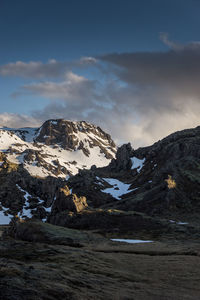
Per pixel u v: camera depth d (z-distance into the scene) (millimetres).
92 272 56844
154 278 56719
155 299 39656
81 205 195125
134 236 144125
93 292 39688
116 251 97688
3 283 35188
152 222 165375
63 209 192750
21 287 35031
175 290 47094
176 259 76125
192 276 57531
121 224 166750
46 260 67500
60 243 123688
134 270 64375
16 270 42438
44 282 39188
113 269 62719
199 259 74812
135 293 42469
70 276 46719
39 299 32719
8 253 76812
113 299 37594
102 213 181000
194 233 142250
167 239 134125
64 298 34812
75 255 75250
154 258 79375
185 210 186500
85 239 132750
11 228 154625
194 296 43344
